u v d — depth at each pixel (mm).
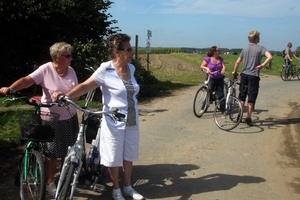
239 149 5832
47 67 3750
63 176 3219
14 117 7336
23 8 10289
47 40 11578
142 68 12188
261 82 16562
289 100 11062
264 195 4141
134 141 3699
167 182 4430
